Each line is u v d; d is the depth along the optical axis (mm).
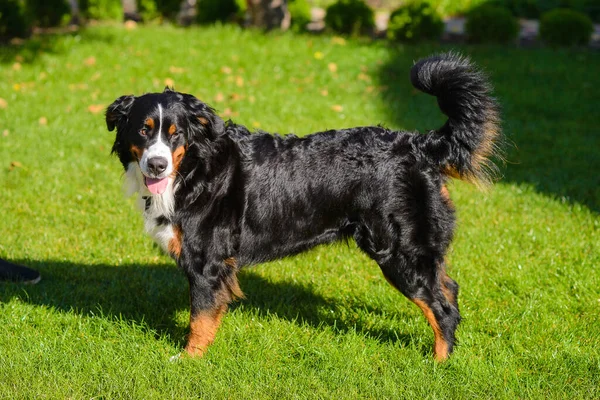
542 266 5445
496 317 4727
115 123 4211
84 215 6414
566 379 3973
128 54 11758
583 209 6578
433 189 4031
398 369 4062
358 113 9492
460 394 3809
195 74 10828
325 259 5676
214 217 4043
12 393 3768
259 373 3986
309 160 4074
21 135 8336
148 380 3902
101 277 5336
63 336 4309
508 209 6637
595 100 10547
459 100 3932
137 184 4156
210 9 14820
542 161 8109
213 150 4055
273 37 13094
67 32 13352
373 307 4938
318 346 4316
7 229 6105
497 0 18375
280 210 4086
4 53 11461
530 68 12023
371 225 4039
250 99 9773
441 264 4125
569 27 13953
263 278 5363
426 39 13844
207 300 4078
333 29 14289
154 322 4668
